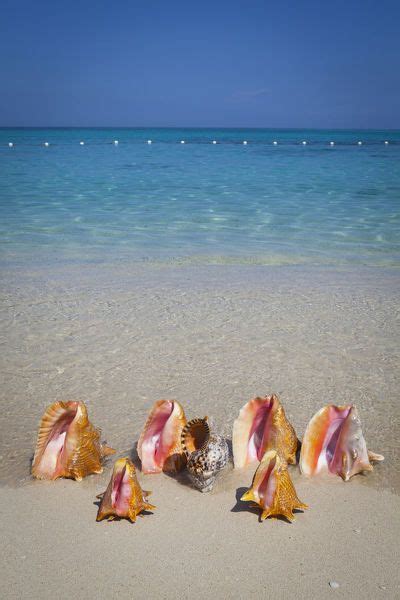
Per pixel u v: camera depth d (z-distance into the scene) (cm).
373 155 2222
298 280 386
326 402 208
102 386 221
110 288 359
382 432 187
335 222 653
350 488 157
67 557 131
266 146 3200
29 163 1664
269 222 653
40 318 298
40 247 508
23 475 163
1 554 132
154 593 121
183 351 254
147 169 1454
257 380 226
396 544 135
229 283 375
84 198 856
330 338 272
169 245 522
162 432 164
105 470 165
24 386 222
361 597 120
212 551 133
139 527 141
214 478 155
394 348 260
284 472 143
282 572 126
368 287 367
